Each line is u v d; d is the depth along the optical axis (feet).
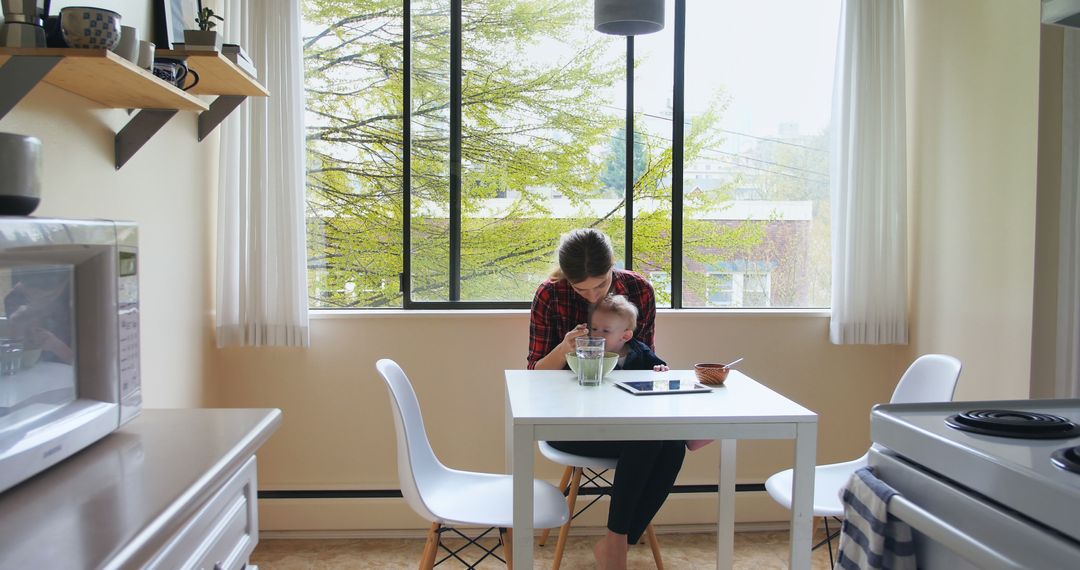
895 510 3.28
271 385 9.80
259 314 9.50
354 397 9.89
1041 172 7.83
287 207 9.49
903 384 7.79
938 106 9.61
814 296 10.71
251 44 9.45
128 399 4.12
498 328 9.96
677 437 6.03
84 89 5.76
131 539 2.71
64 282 3.65
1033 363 7.93
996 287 8.48
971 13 8.91
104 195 6.46
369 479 9.95
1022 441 3.06
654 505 7.40
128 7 6.40
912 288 10.17
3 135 3.57
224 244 9.36
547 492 7.12
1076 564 2.37
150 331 7.64
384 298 10.27
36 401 3.36
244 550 4.13
